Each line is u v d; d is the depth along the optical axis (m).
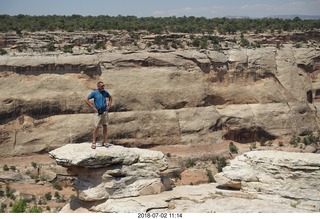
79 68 74.19
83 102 72.62
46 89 71.31
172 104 78.38
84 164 22.17
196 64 82.00
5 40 77.56
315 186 22.78
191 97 79.62
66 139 70.25
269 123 83.88
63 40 80.81
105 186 22.53
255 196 23.12
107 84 75.12
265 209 21.23
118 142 74.06
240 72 85.12
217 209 21.22
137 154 23.64
